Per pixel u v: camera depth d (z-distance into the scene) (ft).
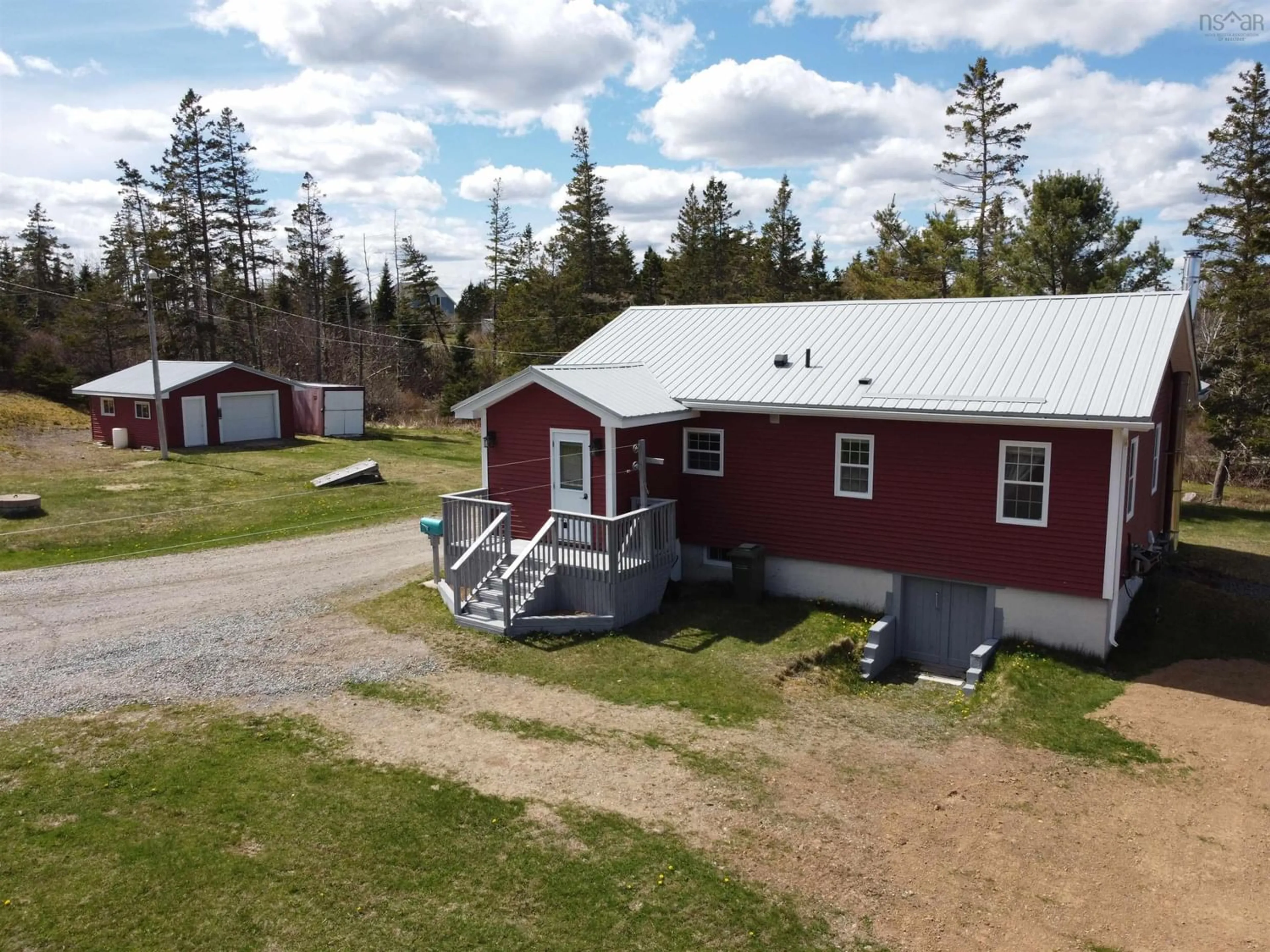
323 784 32.65
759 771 35.55
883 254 156.97
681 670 46.44
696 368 63.52
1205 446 127.85
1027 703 43.39
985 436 50.34
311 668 44.62
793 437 57.31
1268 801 34.27
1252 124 109.40
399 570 64.59
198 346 179.73
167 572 63.77
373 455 121.60
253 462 110.32
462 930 25.11
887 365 56.65
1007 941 25.77
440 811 31.14
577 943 24.85
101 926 24.48
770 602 58.03
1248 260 110.01
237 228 183.01
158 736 36.22
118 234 220.43
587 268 187.21
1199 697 44.70
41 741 35.50
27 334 174.09
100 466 103.35
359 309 249.34
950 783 35.47
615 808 32.01
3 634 49.06
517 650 48.21
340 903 26.02
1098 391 47.52
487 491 62.13
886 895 27.71
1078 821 32.68
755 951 24.84
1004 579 50.83
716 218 190.39
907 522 53.72
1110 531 47.21
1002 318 58.39
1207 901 27.99
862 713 43.73
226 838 28.89
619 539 52.47
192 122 173.78
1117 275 111.04
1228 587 63.41
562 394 55.72
